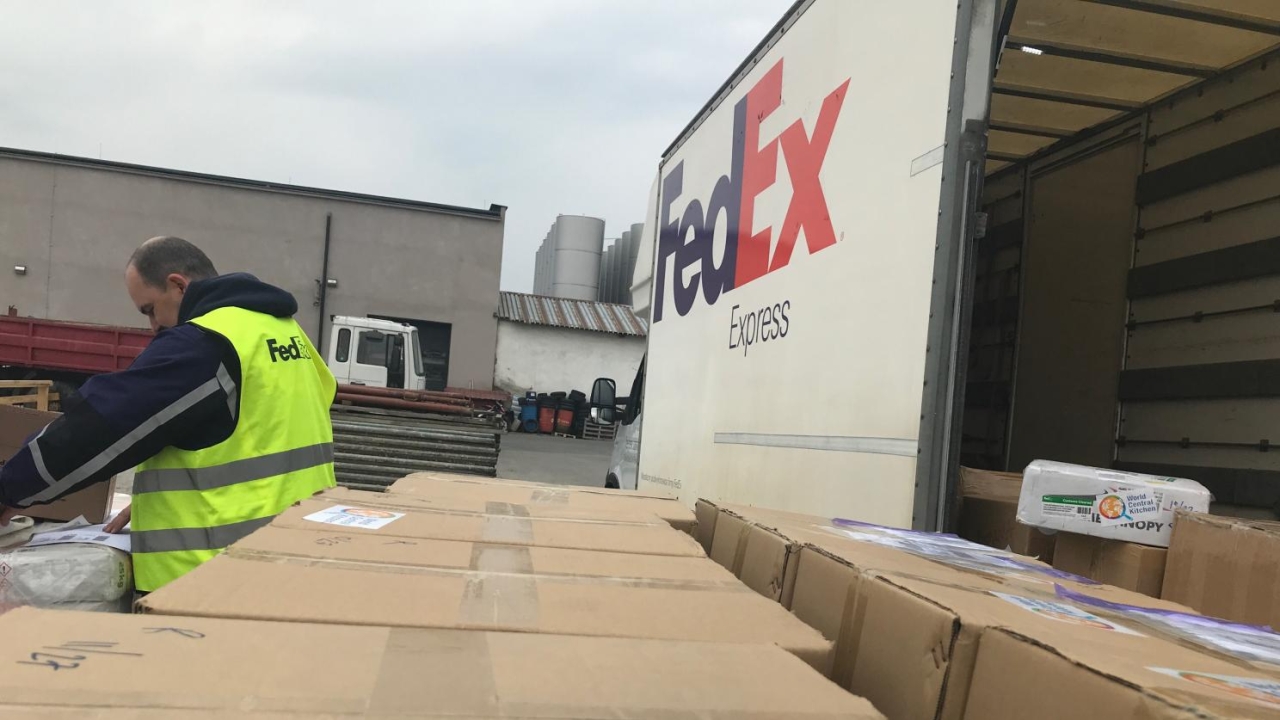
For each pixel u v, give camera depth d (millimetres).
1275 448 3025
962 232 1899
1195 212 3467
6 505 1580
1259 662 877
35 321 12047
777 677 743
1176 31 3100
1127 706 633
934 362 1896
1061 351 4172
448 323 17812
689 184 4105
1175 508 1650
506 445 14484
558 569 1088
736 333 3256
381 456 4578
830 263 2477
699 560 1214
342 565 1000
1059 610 1015
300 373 1944
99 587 1695
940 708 836
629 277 27281
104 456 1550
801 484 2537
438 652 734
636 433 5109
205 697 596
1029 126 4133
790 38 2936
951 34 1974
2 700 564
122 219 16234
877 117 2281
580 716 623
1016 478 2518
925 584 1035
